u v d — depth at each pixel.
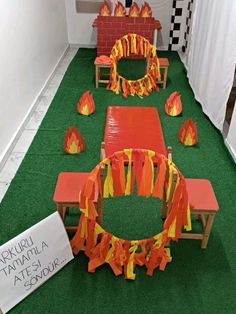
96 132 2.99
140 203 2.20
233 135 2.65
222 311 1.59
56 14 4.23
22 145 2.78
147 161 1.60
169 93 3.77
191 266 1.80
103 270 1.77
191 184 1.88
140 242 1.72
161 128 2.95
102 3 4.81
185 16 4.73
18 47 2.82
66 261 1.77
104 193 1.67
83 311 1.58
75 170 2.50
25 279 1.61
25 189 2.29
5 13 2.49
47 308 1.58
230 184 2.39
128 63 4.54
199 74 3.47
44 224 1.66
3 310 1.54
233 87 3.66
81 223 1.71
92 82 3.99
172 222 1.67
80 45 5.17
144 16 4.22
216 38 2.92
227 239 1.96
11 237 1.93
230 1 2.61
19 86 2.88
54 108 3.38
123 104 3.51
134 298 1.64
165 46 5.06
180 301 1.63
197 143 2.85
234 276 1.75
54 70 4.18
